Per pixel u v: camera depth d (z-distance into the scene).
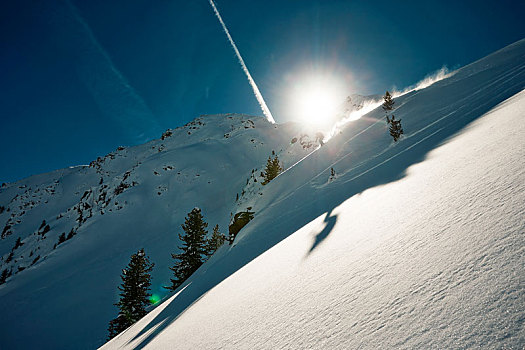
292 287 2.46
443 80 33.16
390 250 1.86
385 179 6.22
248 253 10.10
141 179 124.62
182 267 31.77
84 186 161.00
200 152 144.88
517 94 6.90
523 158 2.01
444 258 1.30
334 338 1.16
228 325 2.48
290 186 27.27
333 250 2.88
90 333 43.38
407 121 21.08
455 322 0.83
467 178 2.43
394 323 1.02
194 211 33.91
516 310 0.73
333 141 31.98
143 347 4.68
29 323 48.19
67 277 66.69
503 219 1.30
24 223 137.00
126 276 29.48
